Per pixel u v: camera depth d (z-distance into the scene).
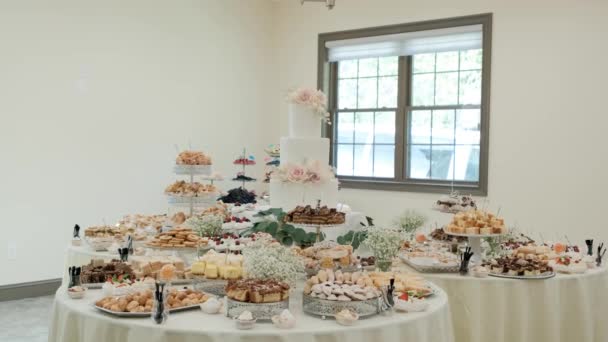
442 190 6.70
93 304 2.72
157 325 2.46
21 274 5.84
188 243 3.84
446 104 6.83
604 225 5.71
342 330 2.43
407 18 6.92
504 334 3.50
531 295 3.53
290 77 7.97
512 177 6.21
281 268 2.78
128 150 6.61
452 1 6.58
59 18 6.05
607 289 3.93
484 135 6.37
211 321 2.52
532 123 6.09
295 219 3.91
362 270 3.55
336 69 7.72
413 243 4.35
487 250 4.34
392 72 7.23
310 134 4.71
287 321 2.42
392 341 2.55
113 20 6.47
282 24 8.05
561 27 5.92
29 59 5.85
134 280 3.06
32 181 5.88
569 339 3.66
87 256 4.25
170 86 7.00
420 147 7.03
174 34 7.03
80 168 6.22
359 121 7.51
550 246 4.62
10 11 5.71
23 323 5.07
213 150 7.48
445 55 6.84
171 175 7.02
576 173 5.85
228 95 7.64
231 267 2.93
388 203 7.12
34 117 5.89
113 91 6.48
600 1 5.71
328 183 4.56
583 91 5.81
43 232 5.96
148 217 5.34
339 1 7.47
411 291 2.95
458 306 3.52
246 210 5.66
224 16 7.55
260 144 8.05
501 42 6.26
